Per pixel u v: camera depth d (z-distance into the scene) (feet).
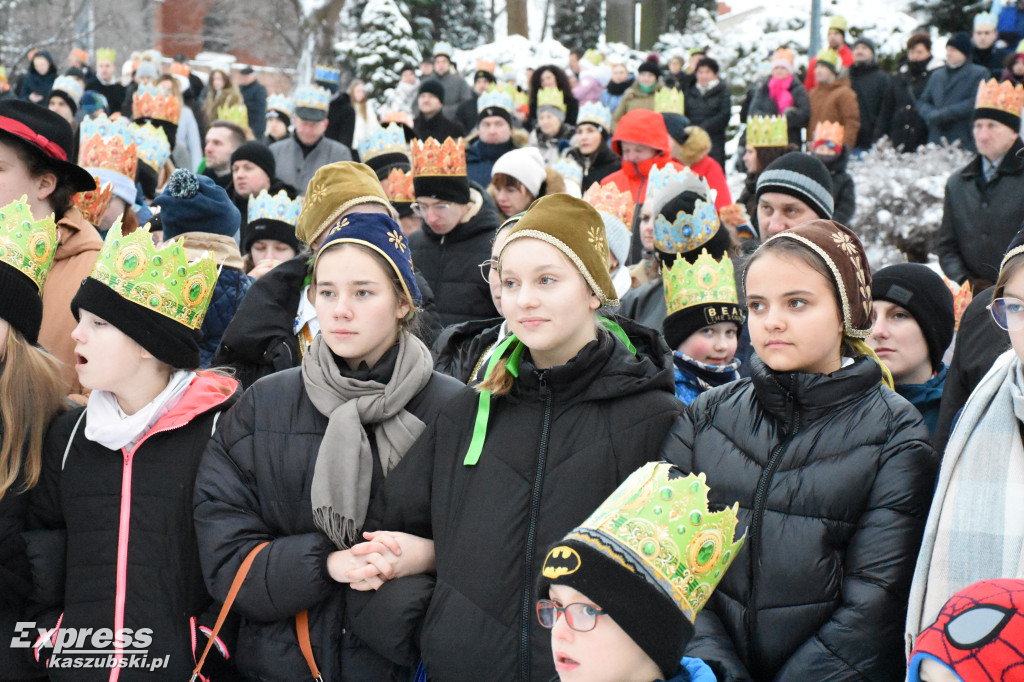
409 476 8.05
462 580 7.55
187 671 8.25
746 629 6.97
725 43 64.90
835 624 6.66
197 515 8.19
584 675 5.77
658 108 29.04
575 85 46.24
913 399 10.37
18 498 8.57
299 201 14.76
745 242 17.21
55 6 74.28
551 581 5.90
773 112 36.47
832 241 7.37
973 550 6.50
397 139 21.06
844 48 44.24
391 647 7.68
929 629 4.78
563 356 7.86
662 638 5.67
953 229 18.86
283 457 8.23
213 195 13.85
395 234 8.57
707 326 10.69
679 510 5.98
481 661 7.37
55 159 10.42
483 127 24.52
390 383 8.29
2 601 8.45
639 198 20.39
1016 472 6.61
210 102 37.91
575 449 7.68
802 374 7.14
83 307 8.37
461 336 11.21
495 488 7.70
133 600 8.25
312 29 64.23
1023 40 34.35
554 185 16.94
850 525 6.87
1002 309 6.68
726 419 7.55
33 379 8.63
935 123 33.09
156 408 8.44
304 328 11.37
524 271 7.63
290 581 7.76
